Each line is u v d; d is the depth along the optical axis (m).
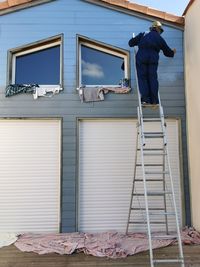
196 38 5.95
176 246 5.38
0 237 5.86
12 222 6.17
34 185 6.27
